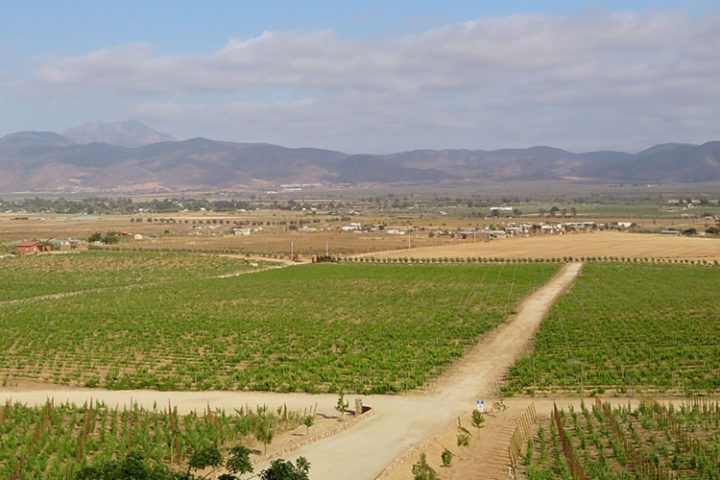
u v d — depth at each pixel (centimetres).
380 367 8681
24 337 10631
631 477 5162
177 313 12725
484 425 6506
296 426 6462
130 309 13162
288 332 10969
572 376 8106
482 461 5734
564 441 5747
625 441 5750
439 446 5938
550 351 9338
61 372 8681
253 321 11862
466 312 12581
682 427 6288
